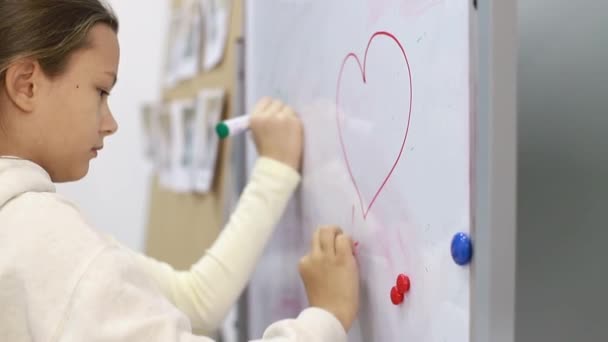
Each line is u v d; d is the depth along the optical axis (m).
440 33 0.47
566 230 0.63
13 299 0.48
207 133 1.27
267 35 0.87
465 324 0.45
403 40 0.52
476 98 0.43
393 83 0.54
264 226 0.76
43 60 0.52
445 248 0.47
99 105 0.57
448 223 0.47
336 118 0.67
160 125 1.61
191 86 1.42
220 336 1.26
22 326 0.48
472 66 0.44
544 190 0.63
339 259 0.62
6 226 0.50
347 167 0.65
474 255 0.44
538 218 0.63
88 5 0.56
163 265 0.77
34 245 0.48
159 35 1.70
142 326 0.47
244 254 0.75
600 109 0.61
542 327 0.63
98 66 0.56
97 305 0.46
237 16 1.13
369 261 0.61
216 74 1.25
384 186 0.57
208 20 1.29
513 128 0.42
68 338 0.45
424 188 0.50
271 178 0.77
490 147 0.42
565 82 0.62
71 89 0.54
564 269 0.63
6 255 0.49
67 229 0.49
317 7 0.70
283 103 0.82
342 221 0.67
